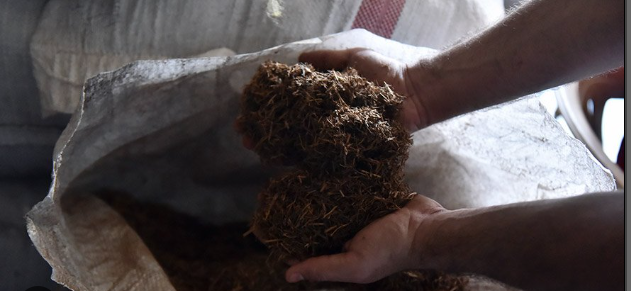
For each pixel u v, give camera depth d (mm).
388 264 777
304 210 779
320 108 795
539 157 955
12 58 882
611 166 1193
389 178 806
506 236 697
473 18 1010
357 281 788
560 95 1256
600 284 633
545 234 669
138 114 856
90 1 893
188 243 965
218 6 908
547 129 973
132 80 822
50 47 882
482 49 844
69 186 864
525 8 822
